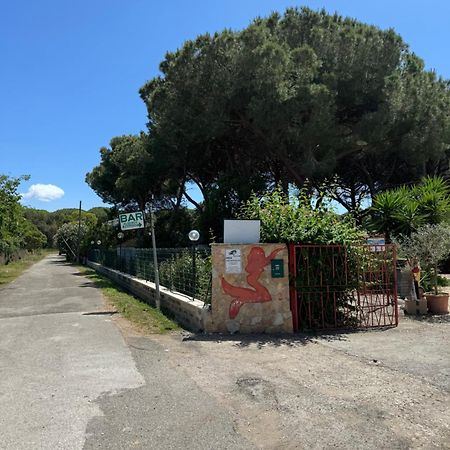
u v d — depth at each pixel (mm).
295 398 4949
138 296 15938
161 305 12227
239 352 7012
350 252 8898
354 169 25484
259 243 8570
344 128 18984
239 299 8461
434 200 15477
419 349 6926
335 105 18516
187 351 7125
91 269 39094
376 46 18984
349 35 19125
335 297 8727
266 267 8539
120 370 6109
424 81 20281
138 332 8727
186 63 18094
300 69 17438
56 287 20469
